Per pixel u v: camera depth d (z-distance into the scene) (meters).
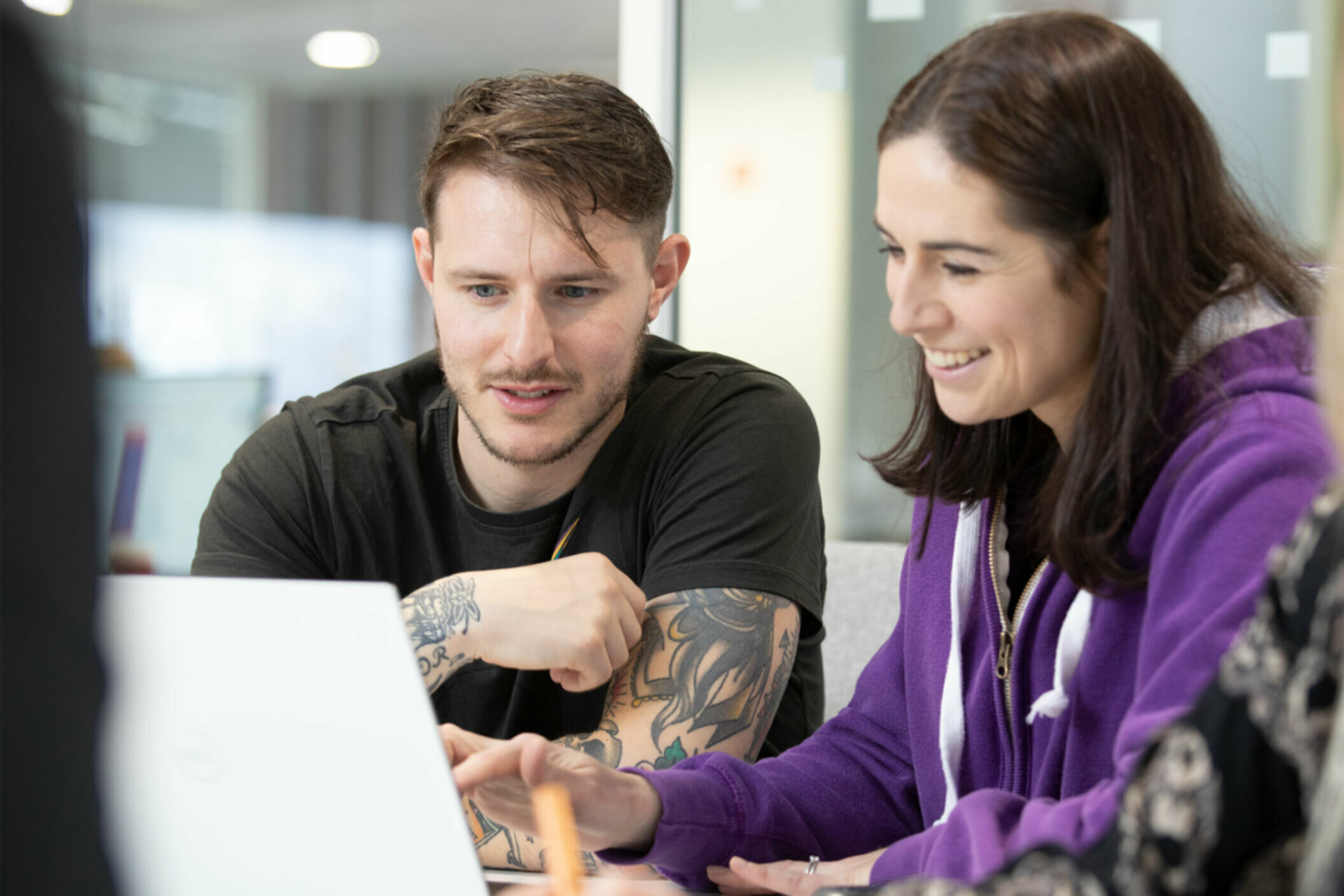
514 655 1.13
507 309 1.19
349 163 5.80
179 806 0.69
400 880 0.69
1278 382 0.76
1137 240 0.76
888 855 0.88
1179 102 0.79
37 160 0.44
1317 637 0.49
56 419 0.43
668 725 1.13
